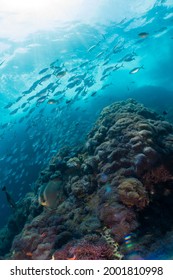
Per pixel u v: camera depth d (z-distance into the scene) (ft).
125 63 104.53
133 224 16.52
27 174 59.57
